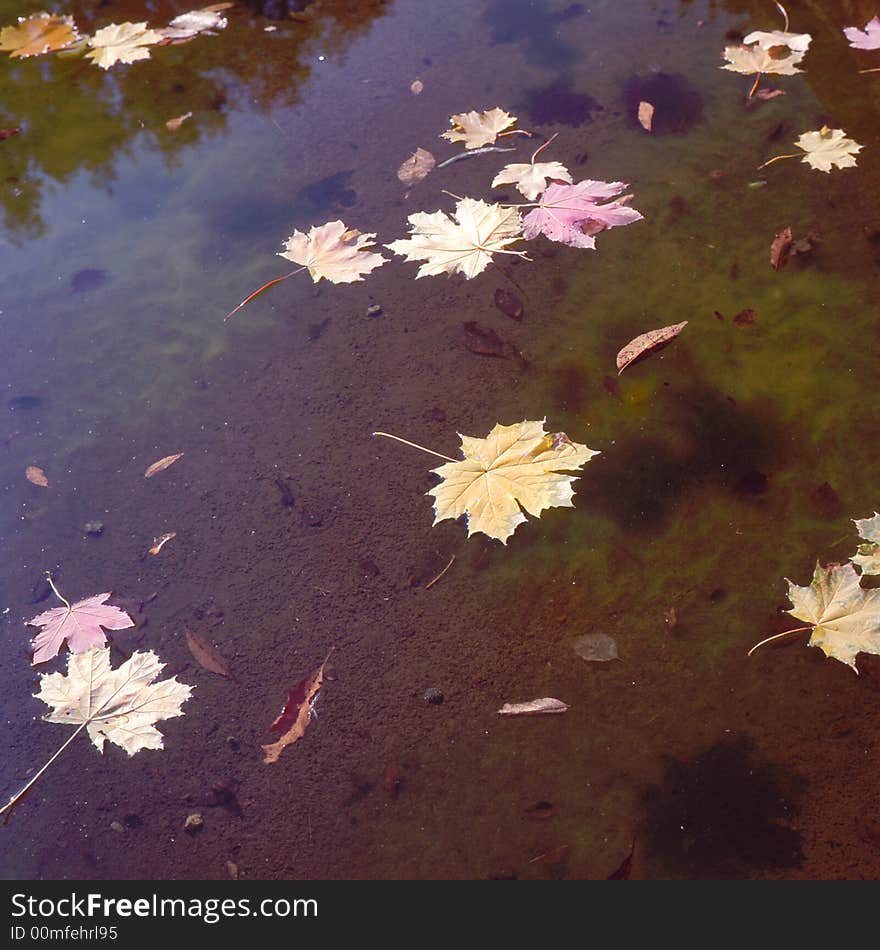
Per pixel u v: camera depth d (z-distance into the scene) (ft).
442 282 5.04
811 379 4.69
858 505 4.45
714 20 5.85
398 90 5.74
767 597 4.33
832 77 5.51
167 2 6.43
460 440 4.66
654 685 4.23
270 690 4.30
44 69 6.14
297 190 5.41
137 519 4.62
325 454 4.68
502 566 4.44
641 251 5.04
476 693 4.25
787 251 4.97
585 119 5.49
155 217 5.41
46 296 5.19
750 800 4.07
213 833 4.14
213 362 4.93
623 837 4.05
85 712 4.29
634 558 4.43
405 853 4.07
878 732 4.12
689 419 4.65
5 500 4.69
